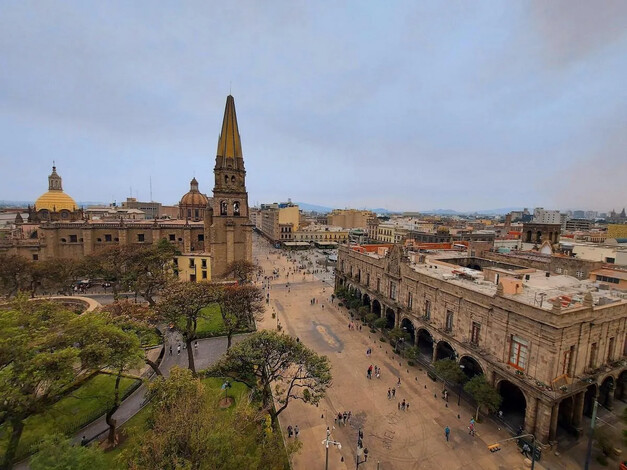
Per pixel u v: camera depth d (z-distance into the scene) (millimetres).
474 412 37000
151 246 82125
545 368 30625
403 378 44031
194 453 18391
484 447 31703
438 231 132625
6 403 21766
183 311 40312
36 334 25750
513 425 34594
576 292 40375
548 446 30516
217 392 26672
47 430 30656
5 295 65188
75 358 23516
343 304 75875
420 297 49750
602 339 33875
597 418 34750
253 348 29984
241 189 89750
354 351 51625
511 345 34656
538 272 49906
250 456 19719
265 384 30422
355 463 29750
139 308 42250
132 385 39531
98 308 45125
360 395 39969
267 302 76938
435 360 45844
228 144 87125
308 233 193250
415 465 29500
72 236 90500
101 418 34281
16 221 106875
